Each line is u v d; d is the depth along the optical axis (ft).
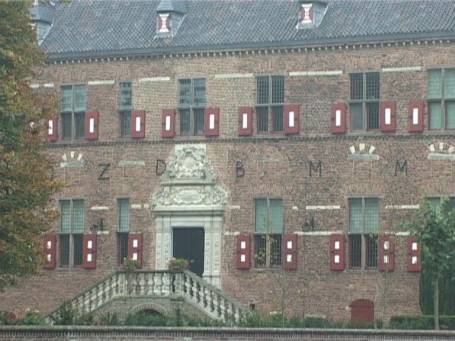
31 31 212.43
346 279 261.65
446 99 257.96
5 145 208.03
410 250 256.11
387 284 257.96
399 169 259.80
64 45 286.87
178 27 281.33
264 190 268.82
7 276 214.69
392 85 261.85
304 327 221.87
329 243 263.08
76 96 285.64
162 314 247.09
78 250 282.77
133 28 285.84
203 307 247.09
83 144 283.38
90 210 281.74
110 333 203.10
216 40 274.16
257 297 267.18
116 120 281.74
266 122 270.46
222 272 270.46
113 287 254.27
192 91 276.21
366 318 259.39
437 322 230.68
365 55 264.11
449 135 256.93
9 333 198.90
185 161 274.98
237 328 208.13
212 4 283.79
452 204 256.32
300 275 264.72
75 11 294.66
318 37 265.95
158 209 276.00
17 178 207.00
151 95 279.28
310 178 265.95
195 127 276.00
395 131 260.62
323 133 265.75
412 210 258.16
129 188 279.28
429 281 248.11
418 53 260.42
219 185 272.10
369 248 261.65
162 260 274.98
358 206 263.08
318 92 266.77
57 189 217.56
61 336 200.54
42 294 282.97
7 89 200.75
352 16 268.82
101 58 283.38
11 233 205.77
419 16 263.29
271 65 270.46
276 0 279.49
